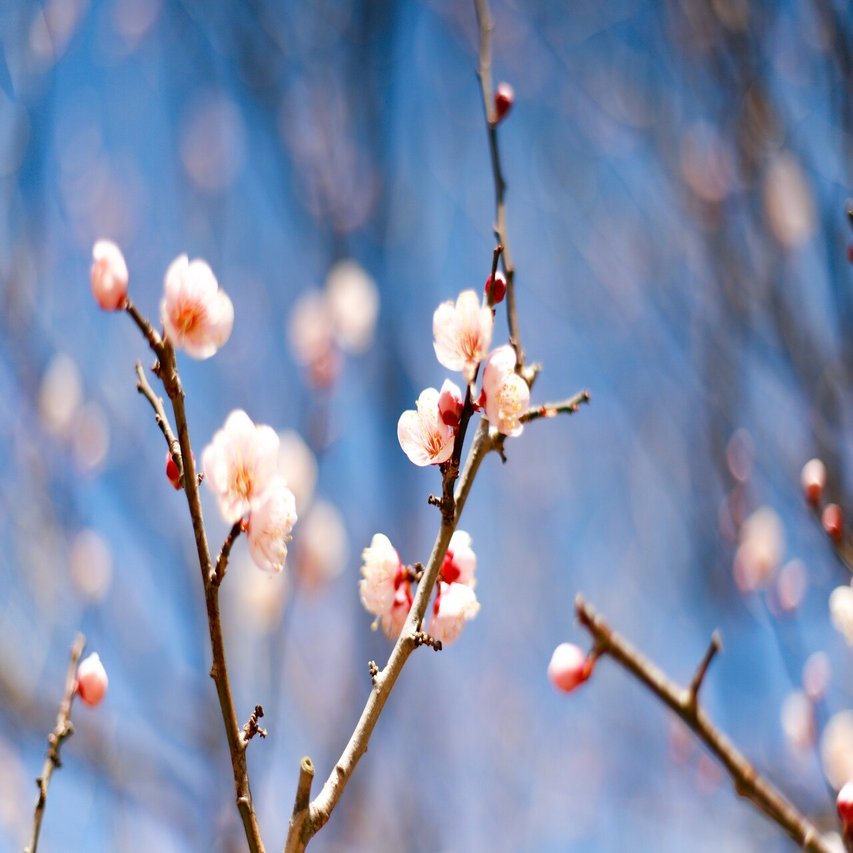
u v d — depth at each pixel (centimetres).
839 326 260
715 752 195
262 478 178
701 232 309
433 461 181
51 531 328
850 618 196
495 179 191
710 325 307
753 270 291
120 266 177
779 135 282
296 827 176
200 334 178
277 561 177
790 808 195
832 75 265
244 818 176
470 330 180
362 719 178
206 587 177
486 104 194
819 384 268
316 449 310
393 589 183
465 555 184
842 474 257
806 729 210
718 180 308
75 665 189
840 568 285
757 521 246
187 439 178
